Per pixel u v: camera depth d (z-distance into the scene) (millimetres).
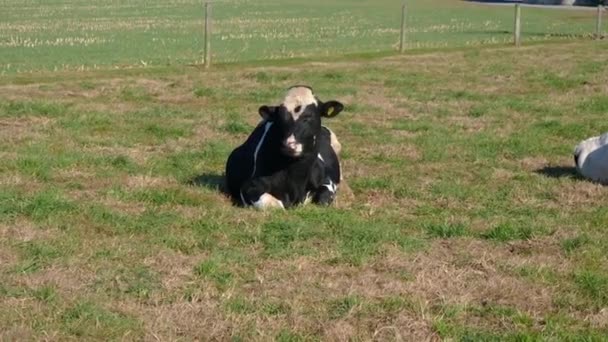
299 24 52188
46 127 16688
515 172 13703
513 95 22375
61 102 19766
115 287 8133
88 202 11062
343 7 70875
